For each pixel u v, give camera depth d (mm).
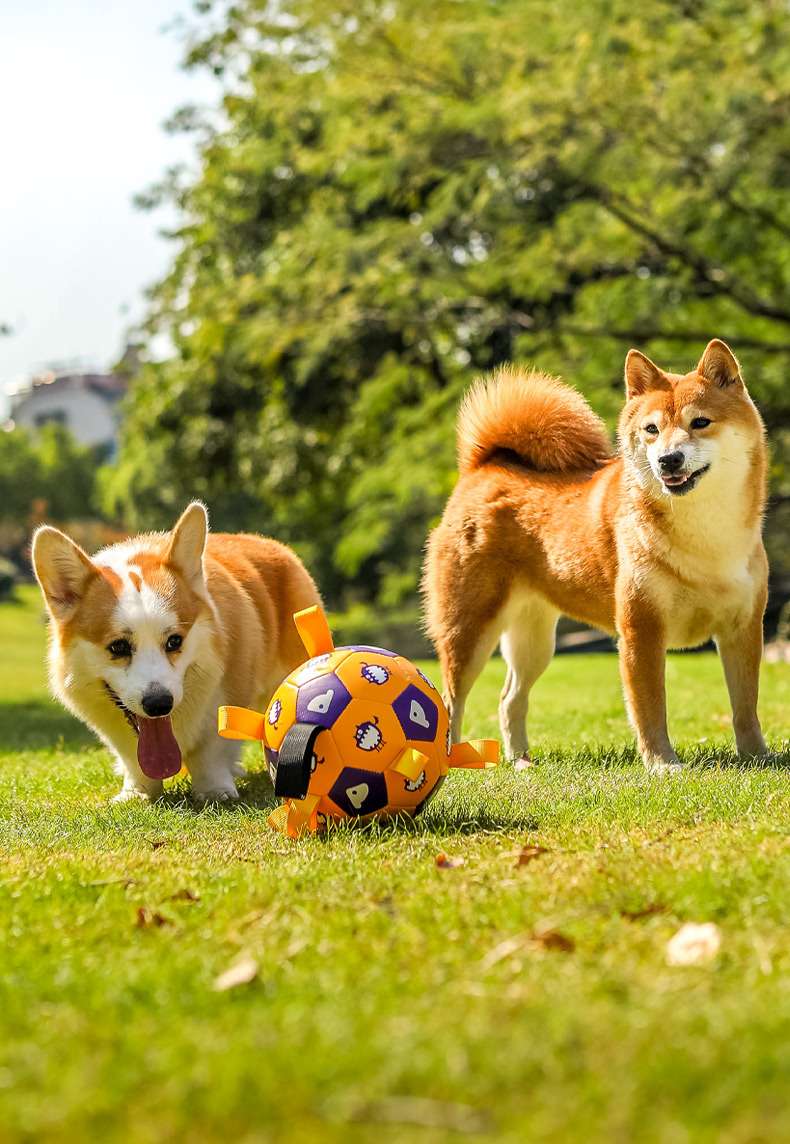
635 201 18156
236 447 25953
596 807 4984
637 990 2623
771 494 19266
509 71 17672
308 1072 2229
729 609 6164
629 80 16172
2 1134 2057
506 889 3555
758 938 2910
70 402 81312
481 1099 2145
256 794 5961
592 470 6980
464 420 7344
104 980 2834
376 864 4051
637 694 6172
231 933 3174
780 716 8195
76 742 9828
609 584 6391
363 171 19375
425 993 2672
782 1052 2242
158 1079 2248
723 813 4691
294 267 20547
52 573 5617
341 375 23266
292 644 6785
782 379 18188
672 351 19266
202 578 5812
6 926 3381
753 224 17375
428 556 7250
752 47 16094
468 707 10047
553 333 19344
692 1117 2059
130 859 4277
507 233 18766
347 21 19047
